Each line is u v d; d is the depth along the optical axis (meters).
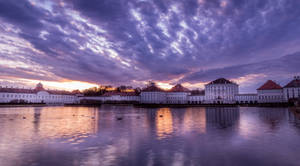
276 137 18.17
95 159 11.88
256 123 28.84
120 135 19.58
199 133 20.52
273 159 11.76
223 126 25.86
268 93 126.50
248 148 14.27
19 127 25.38
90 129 23.62
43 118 38.47
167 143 15.93
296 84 118.19
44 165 10.80
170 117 40.28
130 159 11.87
